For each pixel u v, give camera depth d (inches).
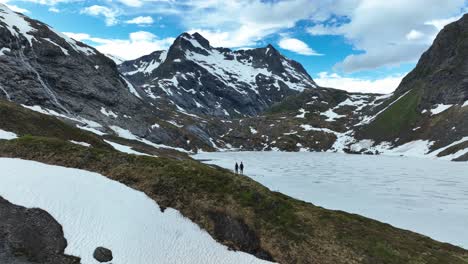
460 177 4200.3
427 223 2186.3
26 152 1609.3
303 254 1246.9
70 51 7642.7
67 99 6540.4
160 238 1184.2
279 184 3629.4
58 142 1716.3
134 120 7687.0
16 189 1188.5
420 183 3752.5
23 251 999.0
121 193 1359.5
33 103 5654.5
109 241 1083.3
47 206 1147.9
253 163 6038.4
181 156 6131.9
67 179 1325.0
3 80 5575.8
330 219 1470.2
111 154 1697.8
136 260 1052.5
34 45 6825.8
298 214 1456.7
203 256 1167.0
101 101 7317.9
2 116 2568.9
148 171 1568.7
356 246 1295.5
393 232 1513.3
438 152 7711.6
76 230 1096.8
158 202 1387.8
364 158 7406.5
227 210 1390.3
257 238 1305.4
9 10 7726.4
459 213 2442.2
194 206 1393.9
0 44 6122.1
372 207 2603.3
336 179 4052.7
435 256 1309.1
